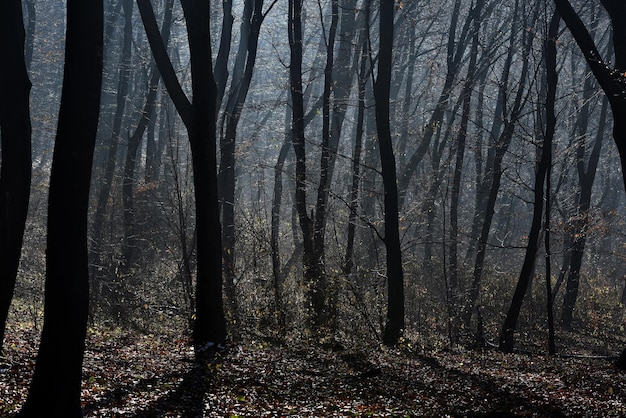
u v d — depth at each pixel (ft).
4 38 36.42
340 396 41.60
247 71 76.74
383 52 69.72
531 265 75.97
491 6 119.44
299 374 46.73
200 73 49.39
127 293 78.54
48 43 186.09
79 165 27.25
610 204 187.62
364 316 67.41
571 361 67.46
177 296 71.77
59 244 27.14
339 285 66.18
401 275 69.72
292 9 73.92
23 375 36.55
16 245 37.19
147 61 106.93
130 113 162.71
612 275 136.15
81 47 27.27
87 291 27.73
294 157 153.28
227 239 73.61
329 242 87.61
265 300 65.05
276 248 72.33
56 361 27.30
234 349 52.37
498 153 88.22
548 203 77.66
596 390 47.03
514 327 76.23
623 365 57.31
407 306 88.53
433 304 90.22
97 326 64.23
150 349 50.14
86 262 27.76
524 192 183.83
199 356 48.37
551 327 75.87
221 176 76.79
